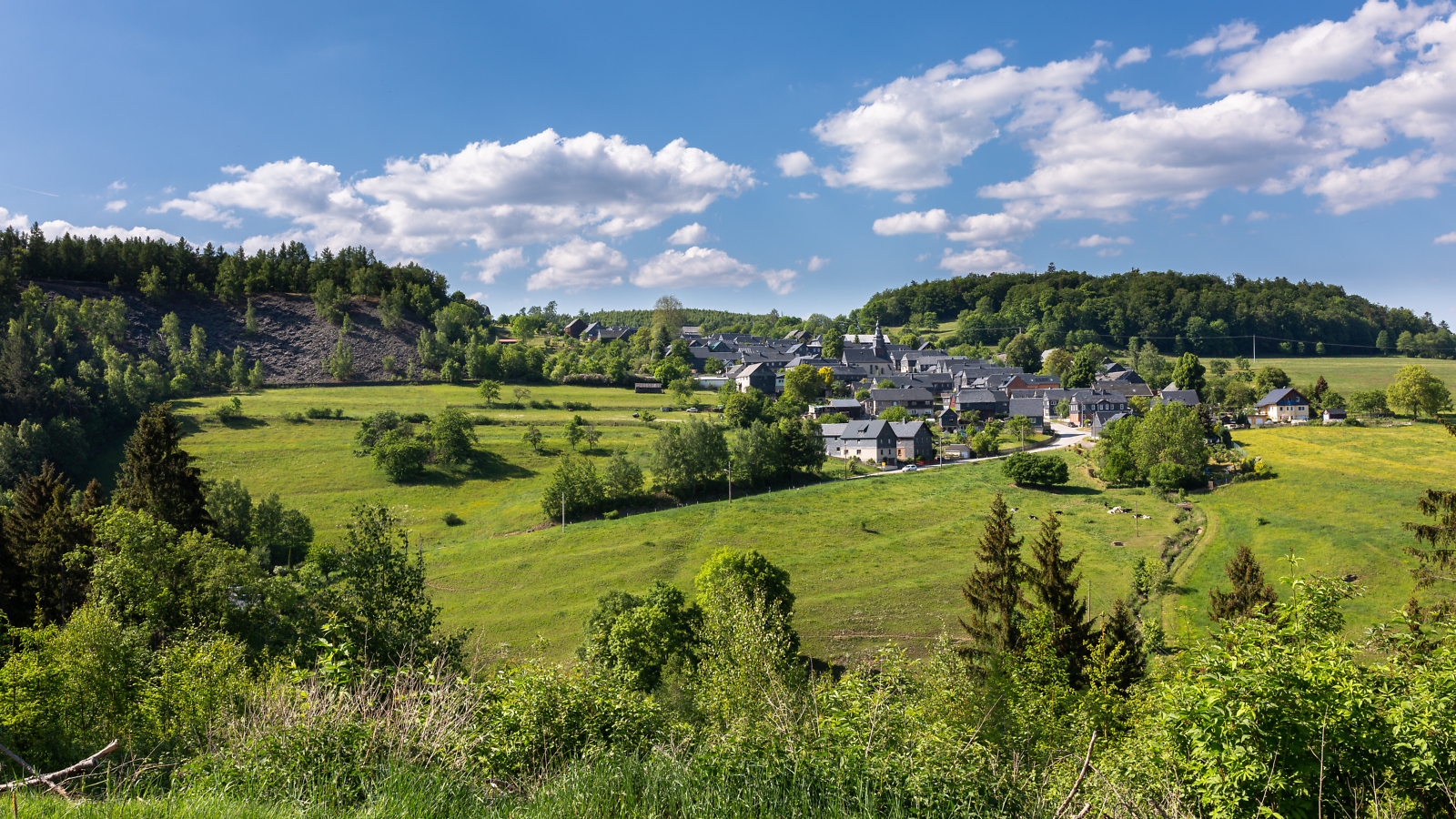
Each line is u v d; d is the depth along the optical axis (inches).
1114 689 888.3
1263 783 303.3
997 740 528.4
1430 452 3334.2
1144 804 318.0
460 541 2768.2
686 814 268.8
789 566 2294.5
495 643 1756.9
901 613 1902.1
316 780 300.5
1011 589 1169.4
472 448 3779.5
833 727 326.3
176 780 310.7
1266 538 2337.6
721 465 3299.7
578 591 2126.0
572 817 266.8
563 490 2910.9
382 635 810.8
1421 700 333.7
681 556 2400.3
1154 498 3043.8
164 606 1001.5
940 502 3026.6
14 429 3410.4
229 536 2455.7
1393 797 305.1
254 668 731.4
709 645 804.6
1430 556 991.6
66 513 1387.8
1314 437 3814.0
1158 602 1903.3
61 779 301.1
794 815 265.6
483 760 329.7
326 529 2861.7
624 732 374.0
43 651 655.1
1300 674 319.9
